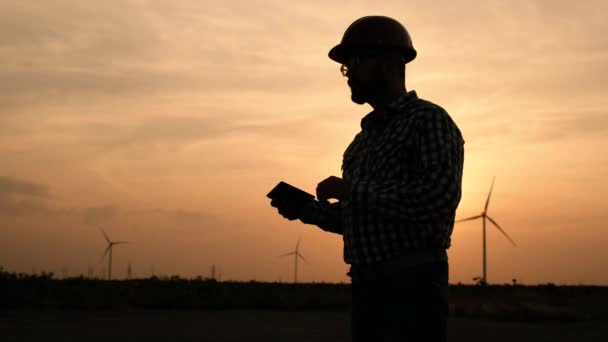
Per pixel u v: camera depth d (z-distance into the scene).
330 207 4.59
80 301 31.27
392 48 4.11
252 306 36.66
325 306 37.44
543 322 30.28
